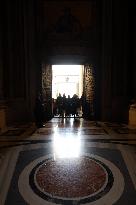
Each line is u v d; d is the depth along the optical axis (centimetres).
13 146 687
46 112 1332
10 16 1248
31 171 515
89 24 1342
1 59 1211
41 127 1079
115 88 1314
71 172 510
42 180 477
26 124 1199
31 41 1298
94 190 442
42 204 403
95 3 1323
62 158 586
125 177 491
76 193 432
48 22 1341
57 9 1334
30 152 627
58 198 418
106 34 1306
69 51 1357
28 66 1294
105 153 621
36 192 436
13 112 1234
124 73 1302
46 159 579
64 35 1351
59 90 2684
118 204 404
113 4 1293
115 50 1306
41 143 723
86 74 1471
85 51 1355
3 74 1234
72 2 1330
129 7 1285
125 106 1283
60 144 712
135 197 423
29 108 1292
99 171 516
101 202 408
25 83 1290
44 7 1330
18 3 1263
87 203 405
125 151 636
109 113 1311
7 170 518
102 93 1323
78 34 1348
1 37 1219
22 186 455
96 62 1354
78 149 657
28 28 1288
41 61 1341
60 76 2673
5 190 441
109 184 462
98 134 882
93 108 1365
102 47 1320
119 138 805
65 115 1579
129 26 1293
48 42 1348
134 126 1111
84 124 1180
